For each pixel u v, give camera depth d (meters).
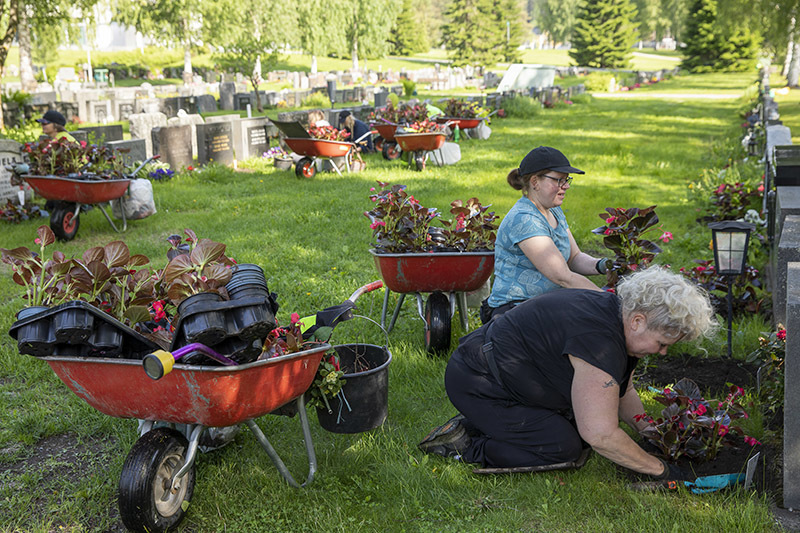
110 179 8.48
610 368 2.92
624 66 70.44
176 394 2.78
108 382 2.87
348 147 12.66
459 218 4.99
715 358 4.71
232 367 2.68
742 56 57.38
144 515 2.81
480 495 3.21
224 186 12.09
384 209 4.90
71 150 8.45
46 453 3.70
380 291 6.16
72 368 2.88
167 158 13.00
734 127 20.81
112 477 3.39
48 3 24.75
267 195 11.05
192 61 64.75
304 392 3.20
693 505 3.02
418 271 4.75
